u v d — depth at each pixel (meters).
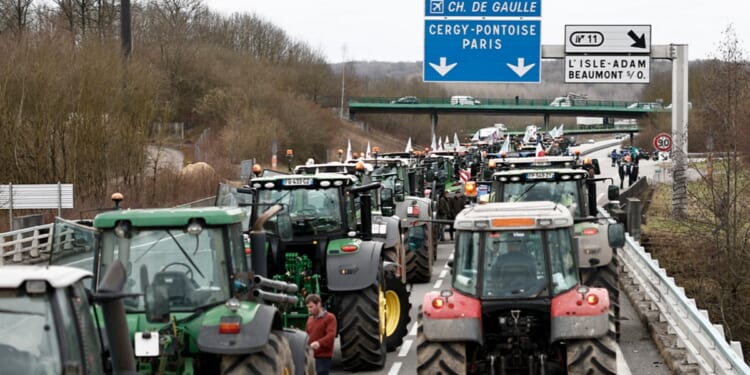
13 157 74.00
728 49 61.31
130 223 19.58
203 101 157.25
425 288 48.97
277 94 156.12
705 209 64.31
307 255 30.91
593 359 23.02
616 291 33.81
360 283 29.30
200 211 19.80
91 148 78.44
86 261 32.66
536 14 62.12
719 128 61.12
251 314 19.06
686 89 67.56
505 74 62.53
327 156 156.00
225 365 18.75
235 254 20.22
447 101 194.25
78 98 77.94
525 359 23.88
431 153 93.12
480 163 91.44
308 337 23.03
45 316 13.05
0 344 13.02
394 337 33.03
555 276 23.72
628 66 63.81
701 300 56.50
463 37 62.53
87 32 111.88
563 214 24.20
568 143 159.25
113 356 13.38
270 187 31.17
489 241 23.97
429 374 23.55
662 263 61.00
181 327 19.30
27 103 75.25
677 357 29.61
